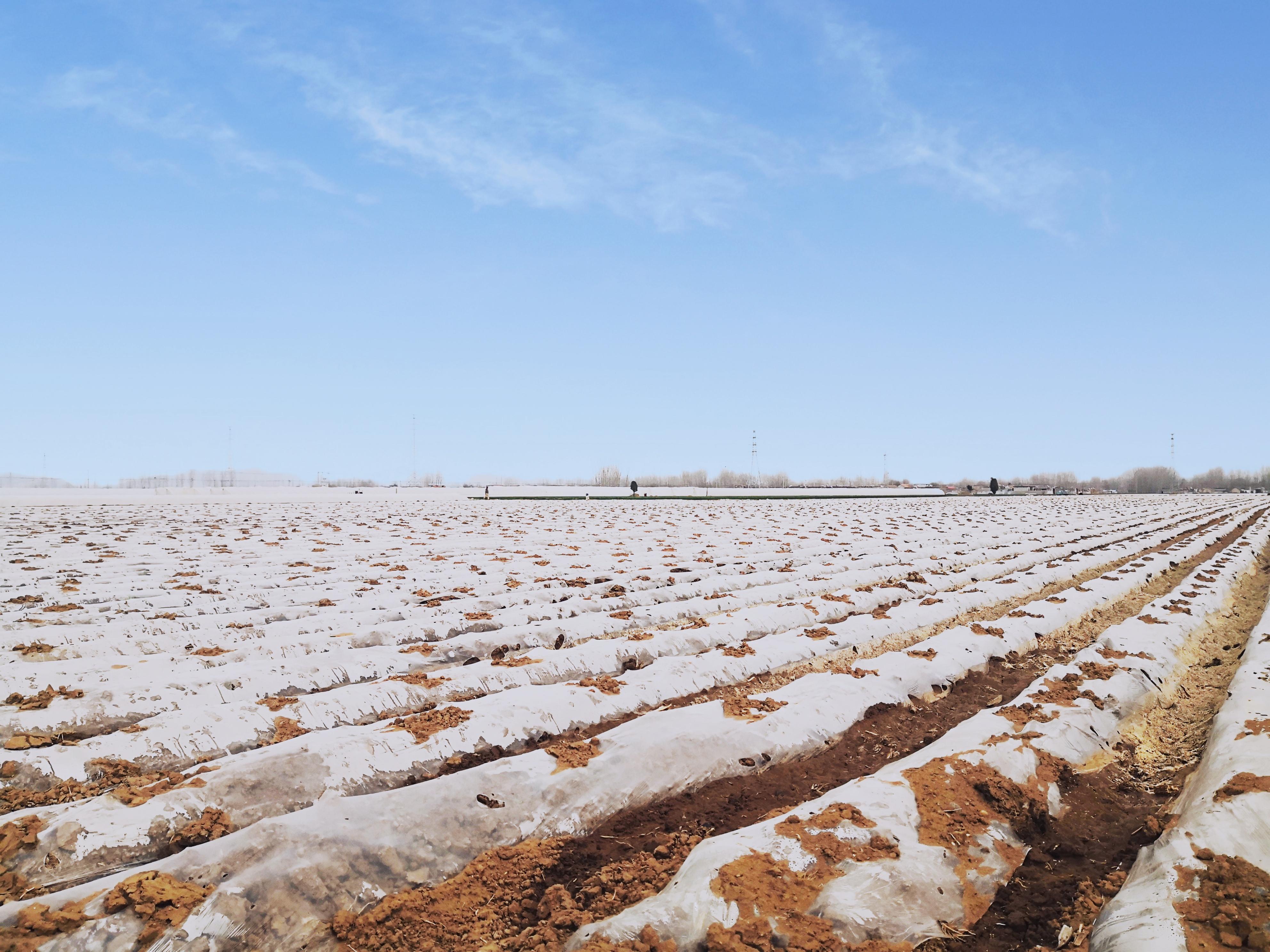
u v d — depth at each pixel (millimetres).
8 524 31359
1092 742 8734
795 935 5125
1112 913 5434
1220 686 11773
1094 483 148625
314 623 13719
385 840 6176
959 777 7312
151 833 6305
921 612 15578
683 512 45188
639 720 8703
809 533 32344
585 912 5719
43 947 4750
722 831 7160
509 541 28094
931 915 5594
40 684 9508
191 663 11047
